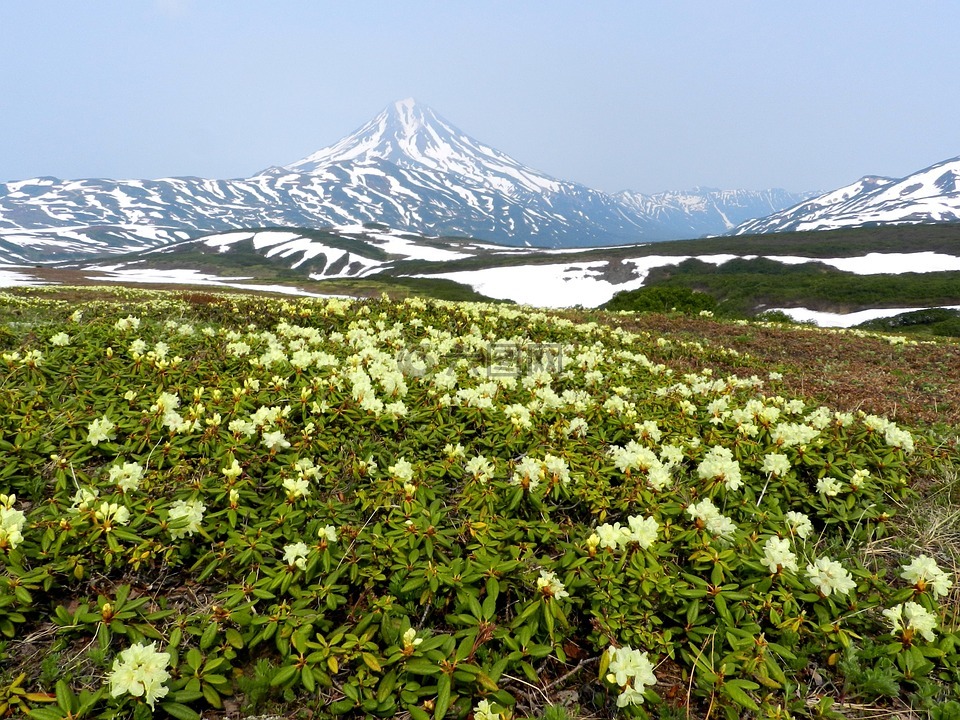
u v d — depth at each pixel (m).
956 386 10.65
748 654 2.98
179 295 20.31
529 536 3.88
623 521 4.31
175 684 2.68
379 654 2.96
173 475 4.31
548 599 3.09
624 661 2.69
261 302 13.45
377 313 12.69
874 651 3.14
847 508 4.61
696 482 4.73
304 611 3.12
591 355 8.84
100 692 2.51
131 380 6.20
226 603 3.14
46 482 4.20
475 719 2.57
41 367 6.02
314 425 5.18
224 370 6.94
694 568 3.56
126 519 3.49
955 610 3.55
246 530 3.73
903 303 63.75
